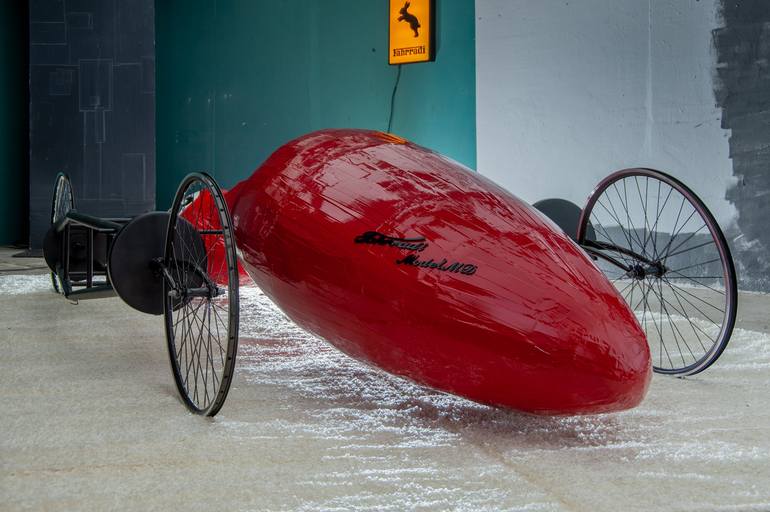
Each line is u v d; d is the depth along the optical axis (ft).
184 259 8.60
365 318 6.31
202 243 8.86
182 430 6.23
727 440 6.03
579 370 5.58
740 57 15.89
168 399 7.27
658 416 6.69
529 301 5.71
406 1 23.63
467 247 6.01
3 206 28.12
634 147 17.80
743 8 15.81
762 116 15.57
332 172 7.10
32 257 23.11
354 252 6.35
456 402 7.09
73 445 5.84
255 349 9.59
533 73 19.61
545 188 19.53
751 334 10.72
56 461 5.49
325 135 8.02
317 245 6.65
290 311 7.36
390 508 4.66
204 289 7.61
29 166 25.96
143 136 25.91
